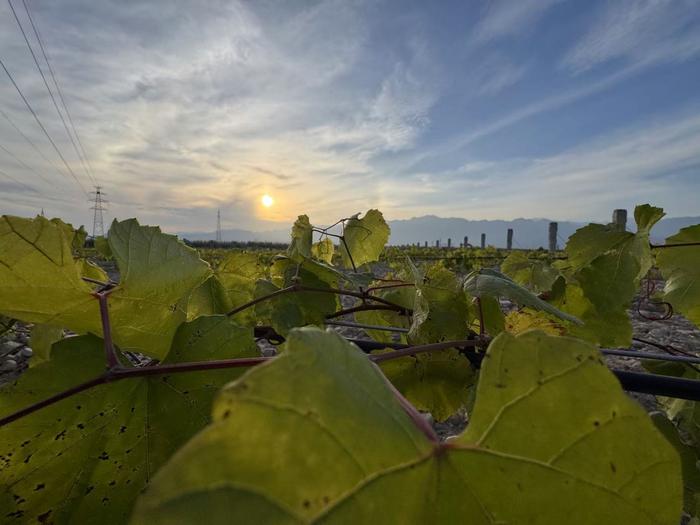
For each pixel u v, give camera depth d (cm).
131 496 81
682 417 174
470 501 51
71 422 80
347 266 231
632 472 55
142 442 83
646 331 495
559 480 54
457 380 140
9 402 80
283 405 42
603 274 166
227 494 37
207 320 93
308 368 46
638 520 54
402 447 49
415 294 165
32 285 80
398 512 46
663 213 158
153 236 96
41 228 75
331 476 42
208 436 38
